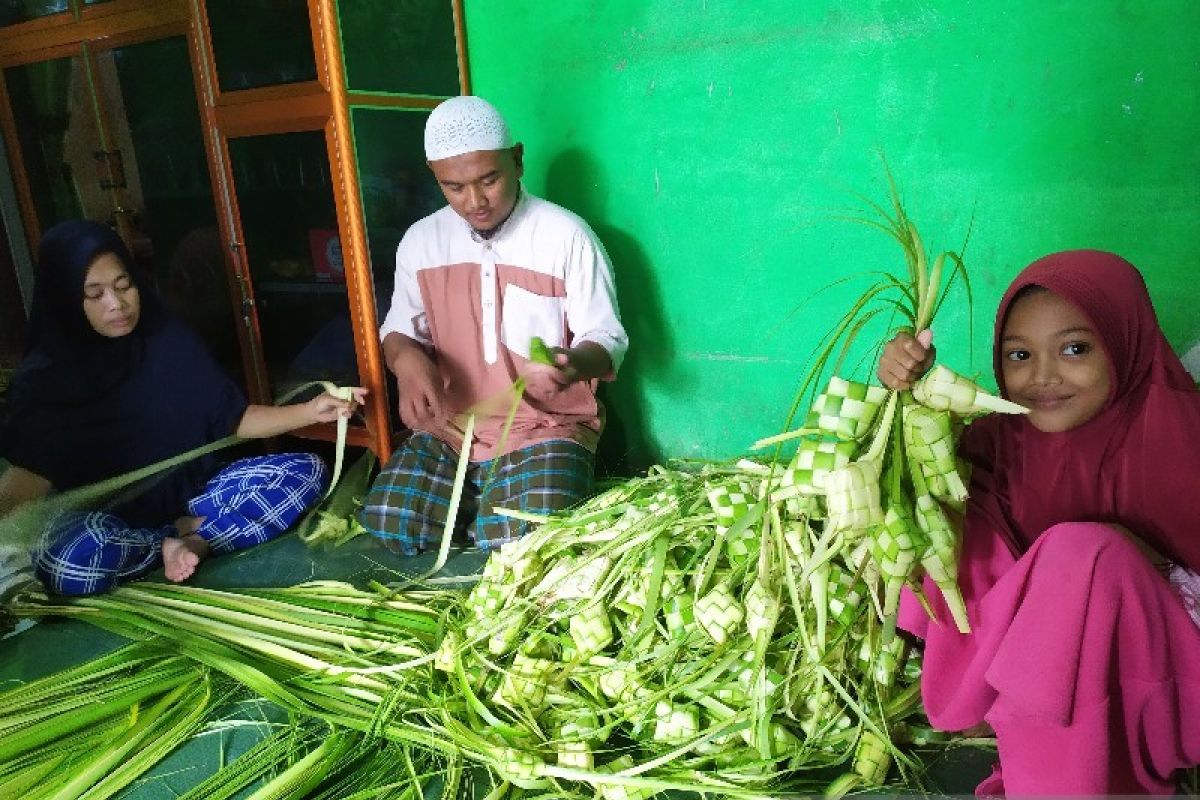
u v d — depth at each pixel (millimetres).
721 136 2627
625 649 1744
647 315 2908
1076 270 1364
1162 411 1371
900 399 1474
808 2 2402
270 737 1750
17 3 3264
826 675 1562
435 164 2361
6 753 1671
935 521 1414
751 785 1524
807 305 2637
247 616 2168
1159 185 2137
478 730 1693
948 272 2418
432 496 2588
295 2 2623
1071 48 2143
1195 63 2033
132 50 3074
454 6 2908
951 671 1502
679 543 1839
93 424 2521
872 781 1526
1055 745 1275
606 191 2857
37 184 3488
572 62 2793
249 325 3129
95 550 2344
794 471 1547
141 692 1881
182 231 3227
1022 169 2268
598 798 1537
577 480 2471
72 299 2389
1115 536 1228
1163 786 1338
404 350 2590
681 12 2580
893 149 2402
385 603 2207
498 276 2566
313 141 2760
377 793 1590
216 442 2686
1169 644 1257
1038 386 1397
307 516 2791
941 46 2273
